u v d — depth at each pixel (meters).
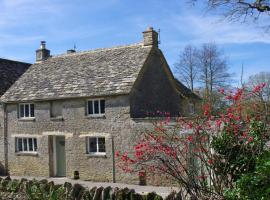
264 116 9.88
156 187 21.12
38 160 26.58
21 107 27.80
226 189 9.11
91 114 24.56
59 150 26.23
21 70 34.22
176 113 28.58
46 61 30.80
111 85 24.05
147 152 12.11
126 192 12.38
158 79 26.55
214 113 11.40
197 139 9.95
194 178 9.74
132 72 24.47
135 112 23.45
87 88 24.86
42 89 27.08
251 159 9.42
